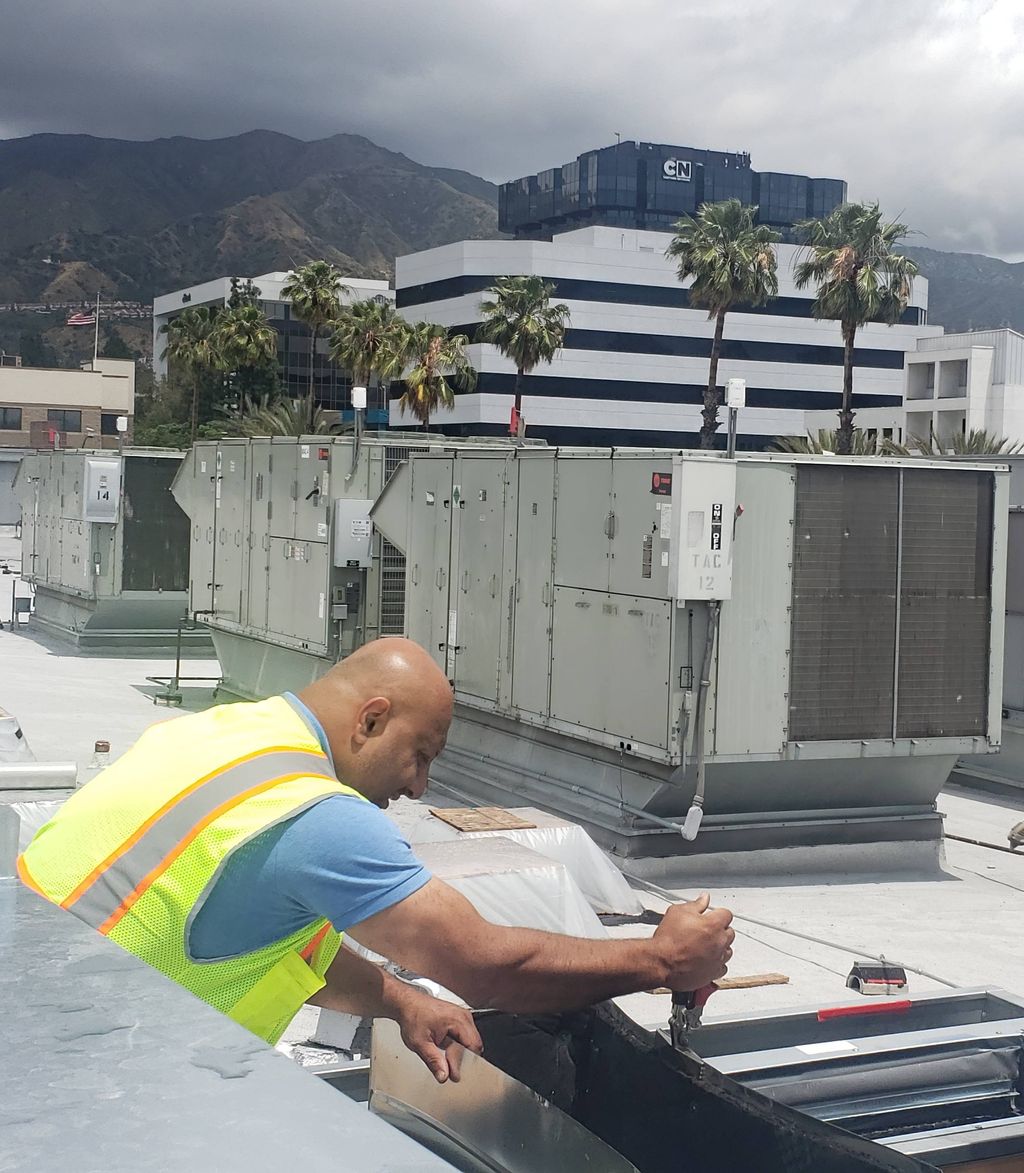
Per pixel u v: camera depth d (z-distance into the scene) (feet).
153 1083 2.72
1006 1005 10.90
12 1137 2.44
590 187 456.86
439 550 40.40
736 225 169.78
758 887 30.45
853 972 22.31
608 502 31.86
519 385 185.68
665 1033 9.45
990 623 32.55
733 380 28.94
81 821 6.32
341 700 6.88
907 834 32.81
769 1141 6.43
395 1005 6.81
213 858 6.01
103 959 3.53
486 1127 5.90
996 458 45.03
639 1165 7.03
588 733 32.68
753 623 30.07
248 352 209.97
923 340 281.54
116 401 317.83
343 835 6.06
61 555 76.59
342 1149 2.51
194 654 73.15
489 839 23.16
